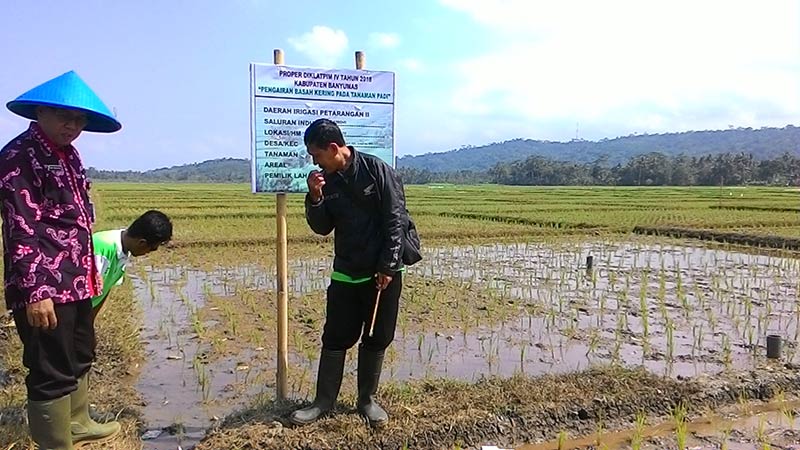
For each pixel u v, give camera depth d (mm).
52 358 3504
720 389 5141
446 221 22078
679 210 28094
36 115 3434
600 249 15383
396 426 4289
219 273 11414
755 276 11469
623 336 7152
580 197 42781
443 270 11906
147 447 4207
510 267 12398
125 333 6566
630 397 4887
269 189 4336
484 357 6312
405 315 7973
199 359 6090
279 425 4180
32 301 3258
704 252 14953
